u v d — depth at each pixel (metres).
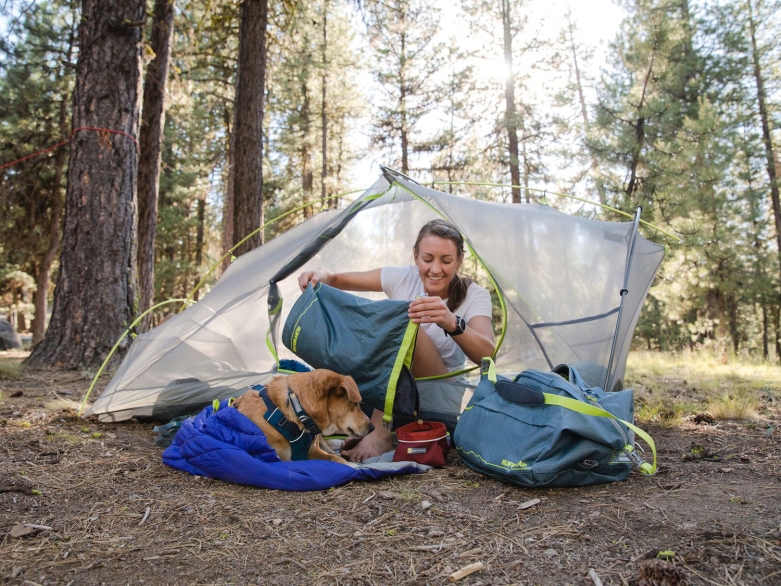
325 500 2.45
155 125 9.81
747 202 18.61
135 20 6.32
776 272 19.16
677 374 7.86
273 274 4.05
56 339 6.14
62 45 14.45
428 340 3.33
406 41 21.91
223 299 4.08
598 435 2.48
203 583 1.73
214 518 2.24
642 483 2.65
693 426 4.04
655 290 15.92
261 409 3.00
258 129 9.03
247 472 2.62
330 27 20.09
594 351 3.45
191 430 2.94
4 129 15.14
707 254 15.38
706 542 1.94
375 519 2.23
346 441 3.43
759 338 30.62
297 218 22.05
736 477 2.74
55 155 15.74
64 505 2.35
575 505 2.35
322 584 1.72
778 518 2.14
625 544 1.96
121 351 6.16
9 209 15.95
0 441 3.23
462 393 3.61
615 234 3.77
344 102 23.80
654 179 14.09
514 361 3.72
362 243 4.29
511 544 1.99
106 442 3.38
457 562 1.86
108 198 6.24
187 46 11.20
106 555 1.91
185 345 4.09
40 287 16.86
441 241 3.36
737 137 16.81
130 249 6.41
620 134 14.38
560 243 3.63
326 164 23.67
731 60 20.09
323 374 3.07
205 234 27.41
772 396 5.43
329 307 3.26
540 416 2.62
